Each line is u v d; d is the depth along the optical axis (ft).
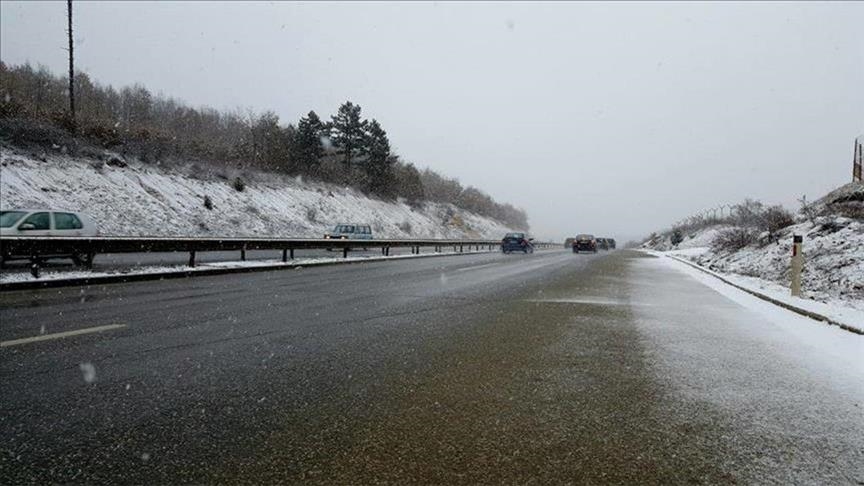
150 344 20.38
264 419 12.59
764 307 34.68
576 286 46.65
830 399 14.80
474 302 34.35
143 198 114.52
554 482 9.67
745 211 154.40
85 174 108.06
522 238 138.51
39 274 42.57
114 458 10.34
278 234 141.28
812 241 54.95
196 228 118.11
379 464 10.29
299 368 17.29
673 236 199.52
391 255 102.47
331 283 45.52
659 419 13.01
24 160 99.81
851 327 25.41
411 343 21.47
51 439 11.20
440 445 11.25
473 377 16.57
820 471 10.27
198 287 41.16
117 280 44.29
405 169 271.49
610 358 19.44
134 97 214.07
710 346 21.91
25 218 52.21
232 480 9.54
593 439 11.69
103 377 15.80
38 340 20.83
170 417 12.59
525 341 22.21
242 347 20.17
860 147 74.74
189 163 145.48
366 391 14.94
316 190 187.62
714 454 11.00
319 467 10.12
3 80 140.15
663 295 41.22
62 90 185.68
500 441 11.50
